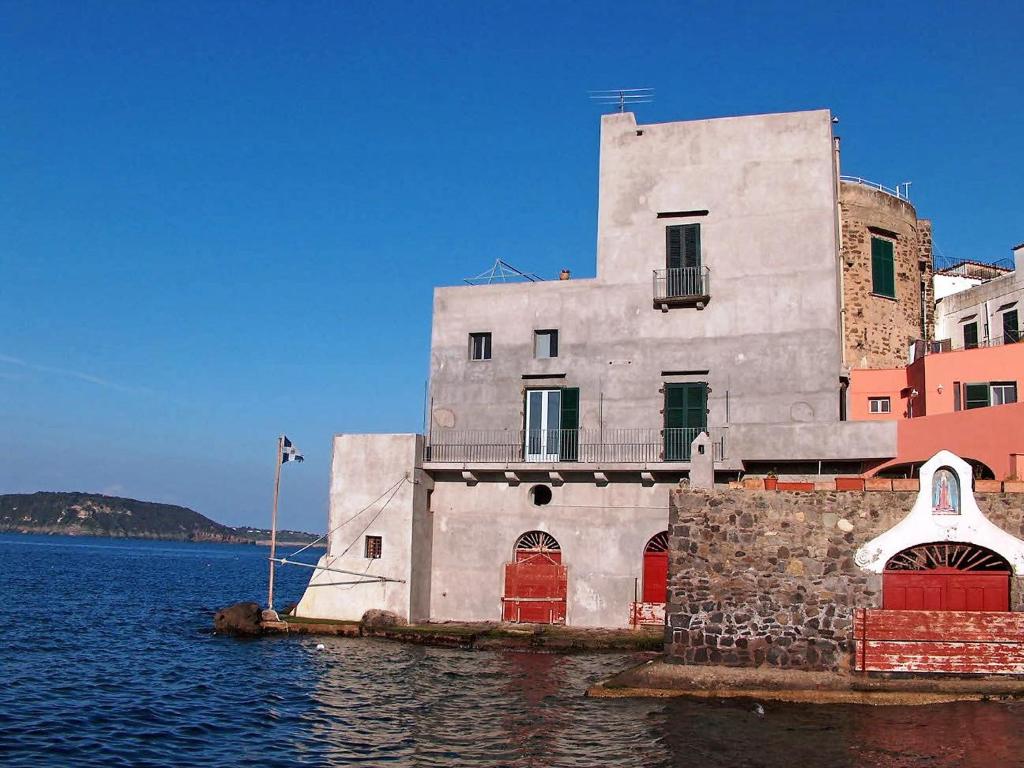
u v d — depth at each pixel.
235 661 30.66
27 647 34.09
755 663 23.39
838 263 36.75
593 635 32.47
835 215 36.59
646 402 35.88
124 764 18.95
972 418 29.44
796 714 21.52
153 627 41.47
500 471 35.69
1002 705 21.80
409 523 35.22
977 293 41.75
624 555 34.44
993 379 33.56
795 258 35.22
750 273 35.59
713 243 36.16
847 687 22.55
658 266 36.59
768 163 36.12
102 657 31.83
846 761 18.31
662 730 20.67
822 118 35.88
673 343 35.94
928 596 22.78
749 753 18.97
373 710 23.52
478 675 27.72
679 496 24.36
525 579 35.44
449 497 36.75
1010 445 28.22
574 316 37.19
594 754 19.30
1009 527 22.56
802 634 23.14
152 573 97.12
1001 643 22.25
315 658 30.70
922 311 41.88
